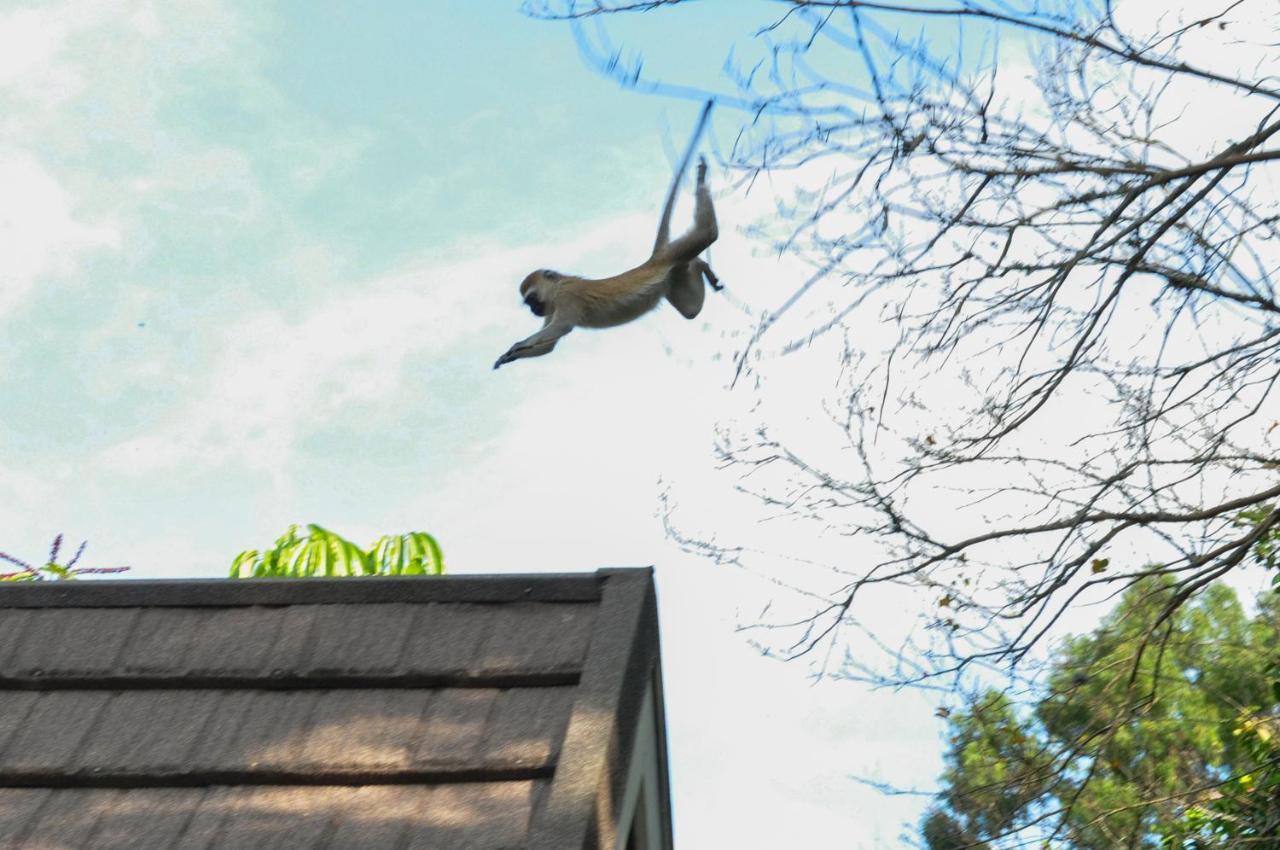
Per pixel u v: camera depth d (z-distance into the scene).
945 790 11.40
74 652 5.94
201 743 5.43
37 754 5.46
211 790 5.27
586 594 5.91
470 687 5.57
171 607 6.13
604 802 4.96
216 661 5.79
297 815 5.08
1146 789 12.19
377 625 5.88
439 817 4.98
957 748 11.30
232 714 5.57
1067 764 10.70
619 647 5.52
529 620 5.82
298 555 10.32
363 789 5.19
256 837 4.98
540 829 4.73
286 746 5.36
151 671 5.79
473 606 5.93
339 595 6.05
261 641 5.88
